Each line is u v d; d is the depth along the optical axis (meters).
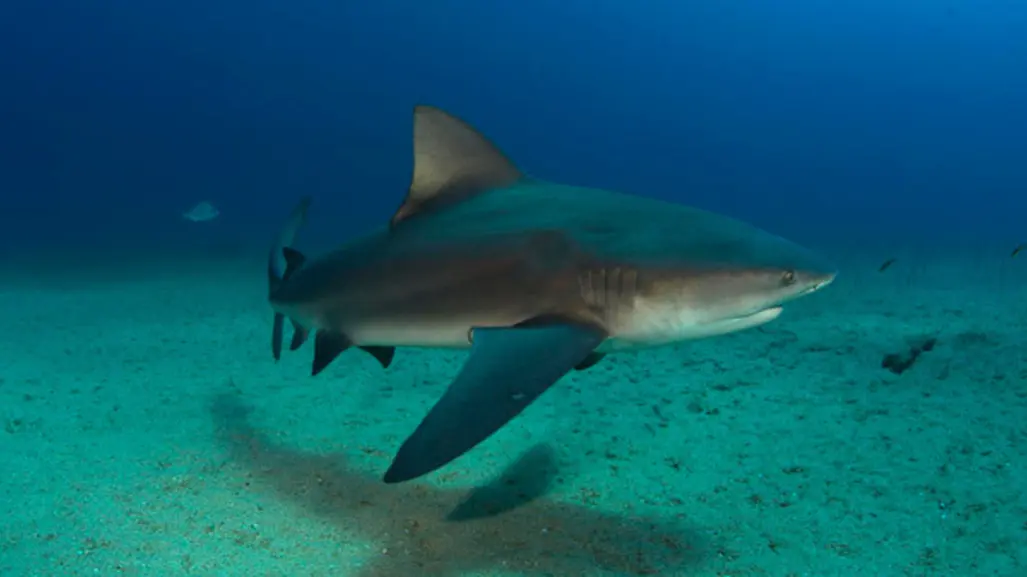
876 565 3.72
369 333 4.18
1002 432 5.38
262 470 5.17
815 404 6.25
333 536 4.16
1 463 5.25
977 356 7.44
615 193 3.96
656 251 3.32
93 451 5.54
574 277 3.43
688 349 8.41
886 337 8.61
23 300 13.92
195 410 6.62
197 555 3.93
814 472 4.85
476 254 3.74
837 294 12.12
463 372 2.91
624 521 4.28
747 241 3.32
